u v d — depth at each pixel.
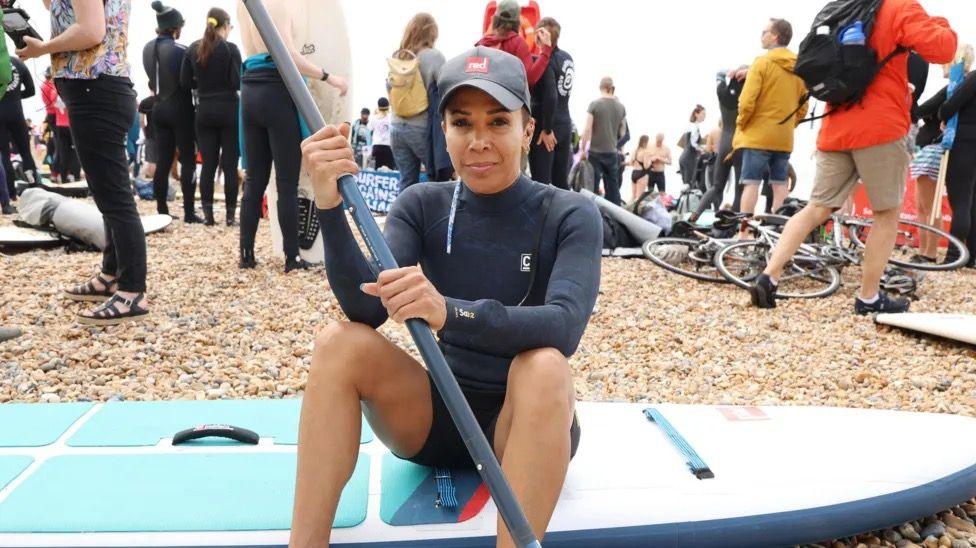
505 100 1.73
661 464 2.10
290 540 1.61
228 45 7.00
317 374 1.66
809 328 4.48
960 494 2.15
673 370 3.72
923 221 6.77
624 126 9.45
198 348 3.63
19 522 1.77
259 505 1.87
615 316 4.65
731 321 4.57
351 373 1.66
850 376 3.60
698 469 2.04
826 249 5.79
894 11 4.19
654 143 12.39
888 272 5.64
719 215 6.46
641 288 5.42
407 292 1.53
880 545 2.12
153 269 5.34
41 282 4.81
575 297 1.73
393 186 9.34
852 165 4.59
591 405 2.60
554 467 1.59
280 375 3.37
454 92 1.74
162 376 3.28
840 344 4.14
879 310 4.75
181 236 6.96
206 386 3.20
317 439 1.63
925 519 2.26
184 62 7.26
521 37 5.39
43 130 13.98
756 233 6.26
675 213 8.68
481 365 1.87
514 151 1.81
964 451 2.25
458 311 1.58
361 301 1.75
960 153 6.17
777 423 2.44
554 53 5.92
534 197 1.92
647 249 6.25
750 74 6.23
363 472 2.05
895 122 4.32
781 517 1.92
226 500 1.89
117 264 4.04
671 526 1.86
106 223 4.03
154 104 7.46
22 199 6.27
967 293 5.58
